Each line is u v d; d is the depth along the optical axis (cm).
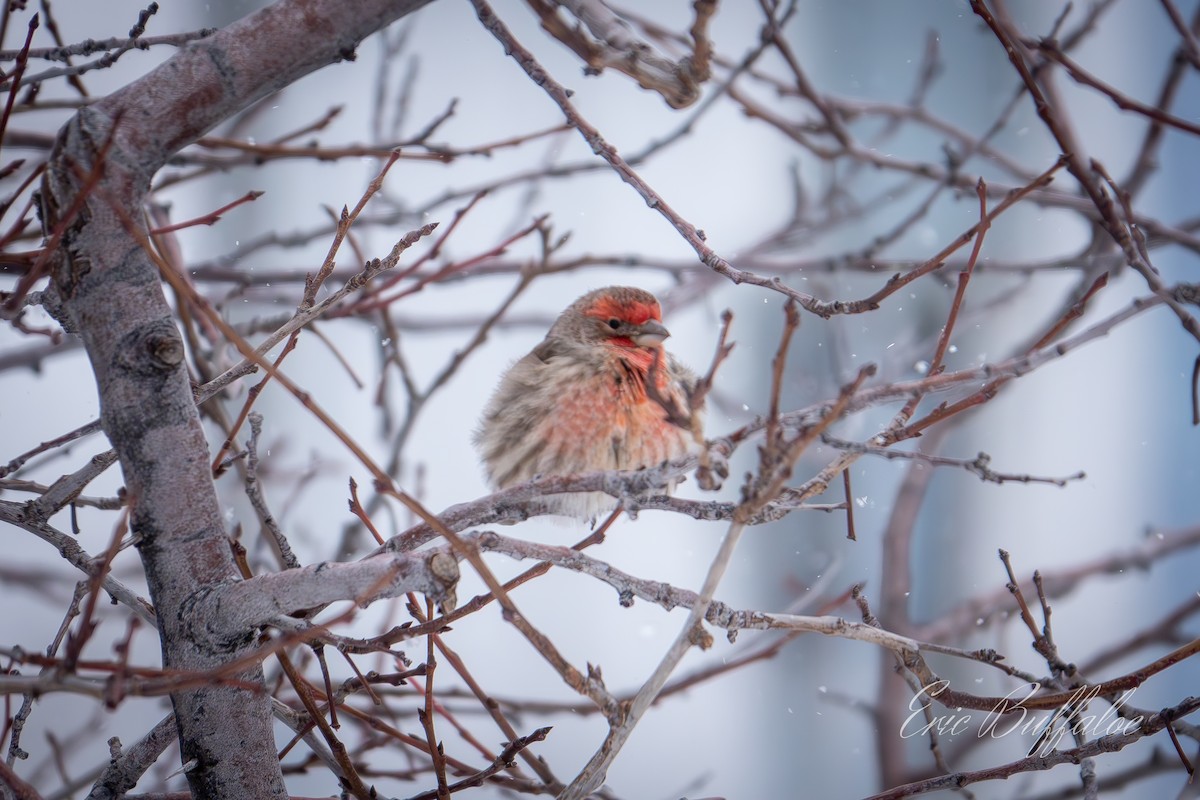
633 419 865
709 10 511
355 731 1084
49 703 1230
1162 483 1631
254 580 540
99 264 541
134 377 546
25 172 984
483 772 604
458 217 817
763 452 465
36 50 632
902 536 1260
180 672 492
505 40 600
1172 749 1268
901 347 1529
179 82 545
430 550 521
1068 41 1038
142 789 1006
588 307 905
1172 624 1256
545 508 593
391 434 1091
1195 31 1015
